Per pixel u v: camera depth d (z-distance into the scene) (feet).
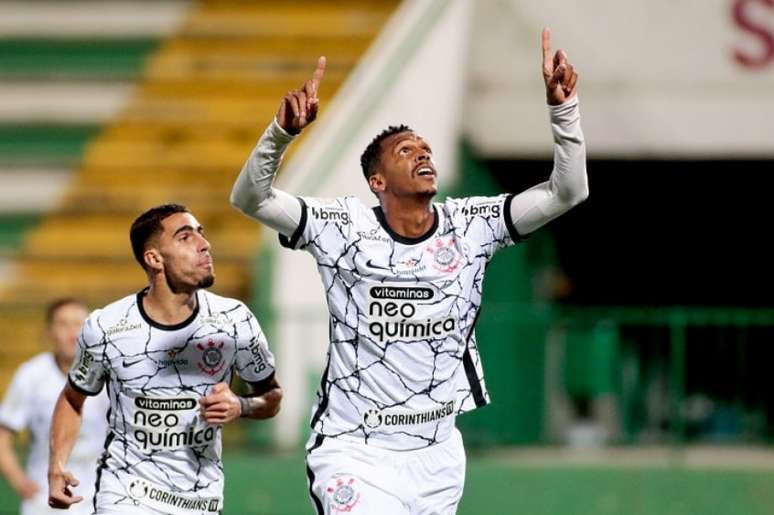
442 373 66.95
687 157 150.41
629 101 150.51
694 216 171.01
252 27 172.65
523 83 150.51
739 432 124.26
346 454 67.21
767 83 149.07
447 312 66.44
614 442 125.08
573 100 64.90
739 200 169.07
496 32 150.92
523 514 123.75
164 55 171.22
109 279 150.30
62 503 72.74
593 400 125.08
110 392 70.69
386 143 66.49
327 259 66.80
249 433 126.41
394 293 66.23
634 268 173.99
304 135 157.38
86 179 159.43
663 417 124.67
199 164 159.53
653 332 124.67
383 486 66.90
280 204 66.33
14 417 97.14
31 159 161.48
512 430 126.11
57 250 153.69
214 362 70.08
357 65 166.71
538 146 150.20
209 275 69.21
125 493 69.87
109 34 173.37
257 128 162.61
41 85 168.96
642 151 150.41
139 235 69.21
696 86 149.89
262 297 133.80
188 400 69.97
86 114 165.58
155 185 157.58
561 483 123.85
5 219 156.87
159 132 163.12
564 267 173.68
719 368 123.95
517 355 125.39
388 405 66.90
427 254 66.39
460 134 148.56
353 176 138.82
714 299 174.19
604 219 172.76
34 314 139.74
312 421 68.44
